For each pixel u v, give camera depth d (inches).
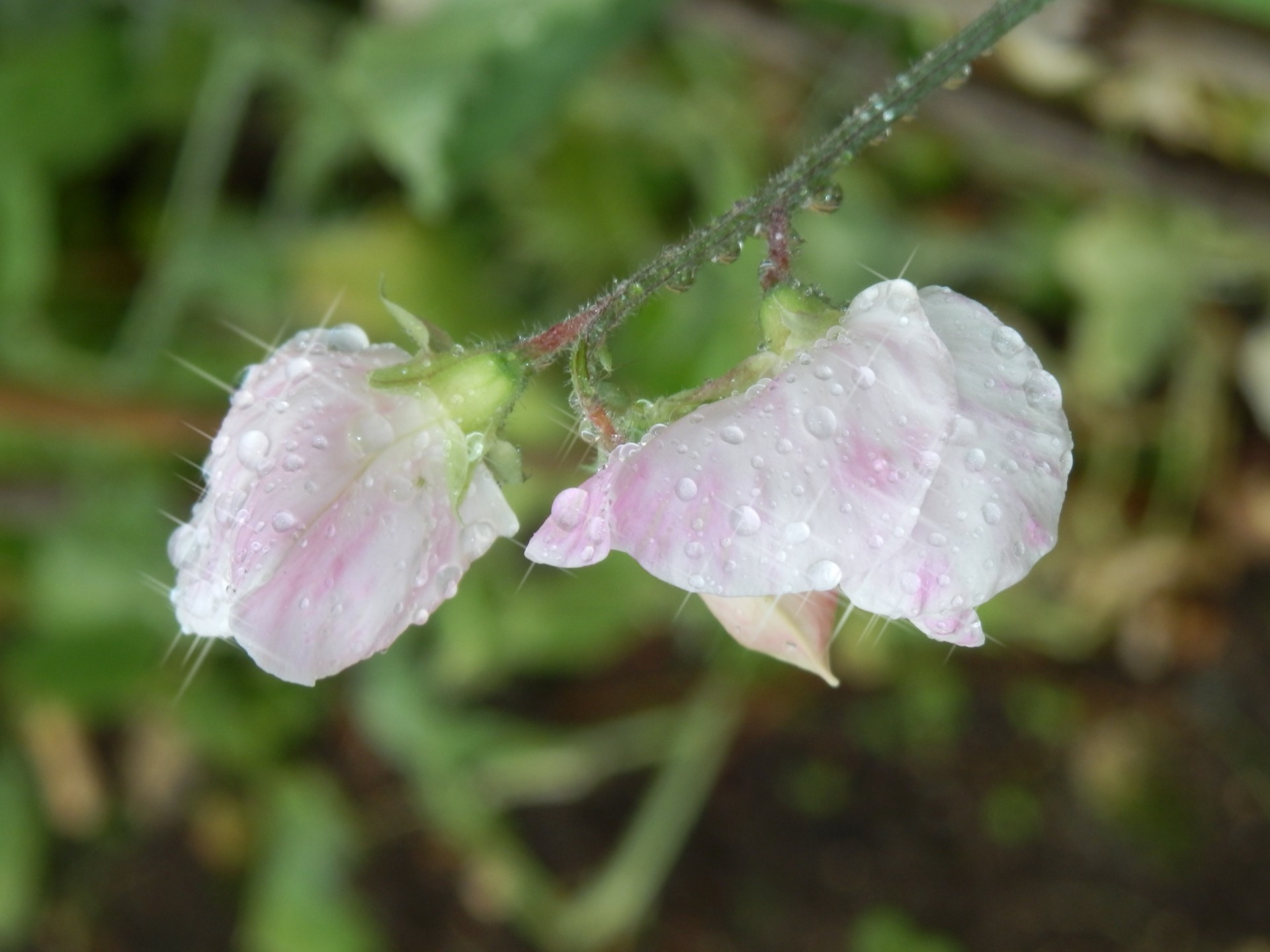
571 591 9.3
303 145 8.9
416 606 4.1
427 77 7.3
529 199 8.8
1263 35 5.8
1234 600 10.1
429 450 4.2
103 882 11.9
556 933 10.5
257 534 3.9
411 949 11.5
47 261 9.0
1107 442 9.3
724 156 8.5
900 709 10.9
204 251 8.9
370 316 8.9
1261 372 8.8
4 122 8.6
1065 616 9.9
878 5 6.7
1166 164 7.6
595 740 10.6
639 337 8.2
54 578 9.5
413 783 11.5
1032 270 8.7
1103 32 6.1
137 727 11.8
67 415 8.2
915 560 3.6
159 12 8.2
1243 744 10.4
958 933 11.0
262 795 11.4
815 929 11.2
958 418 3.7
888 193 8.6
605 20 7.2
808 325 4.0
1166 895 10.7
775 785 11.3
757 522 3.6
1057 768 10.8
